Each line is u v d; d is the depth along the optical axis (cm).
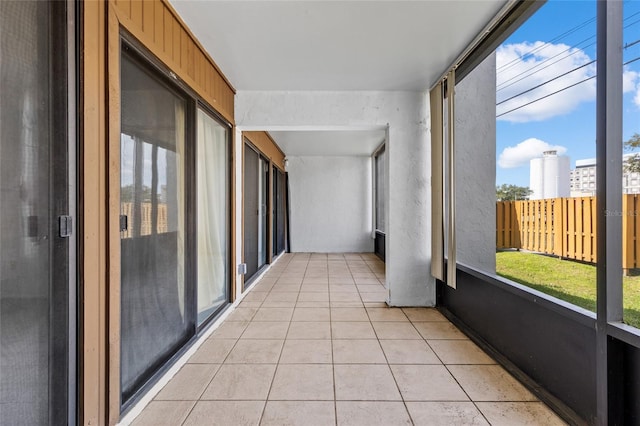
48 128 103
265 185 516
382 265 553
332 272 493
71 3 111
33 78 98
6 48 90
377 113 312
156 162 174
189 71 207
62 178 108
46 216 103
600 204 130
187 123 213
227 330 257
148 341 166
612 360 127
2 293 90
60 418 108
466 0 176
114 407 132
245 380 183
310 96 313
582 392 142
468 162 337
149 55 159
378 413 153
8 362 92
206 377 186
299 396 167
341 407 158
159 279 177
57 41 106
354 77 281
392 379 183
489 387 175
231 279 307
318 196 708
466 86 338
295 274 477
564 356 153
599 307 130
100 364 126
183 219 208
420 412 154
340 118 312
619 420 127
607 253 127
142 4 152
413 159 314
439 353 217
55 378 106
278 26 200
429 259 316
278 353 217
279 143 567
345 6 180
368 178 707
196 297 221
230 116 300
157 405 159
